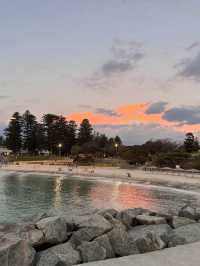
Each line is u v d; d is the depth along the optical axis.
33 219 12.02
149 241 9.29
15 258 7.80
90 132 180.25
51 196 48.72
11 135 160.88
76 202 42.94
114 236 9.35
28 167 111.56
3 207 37.28
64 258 8.30
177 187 61.00
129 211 12.34
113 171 89.62
